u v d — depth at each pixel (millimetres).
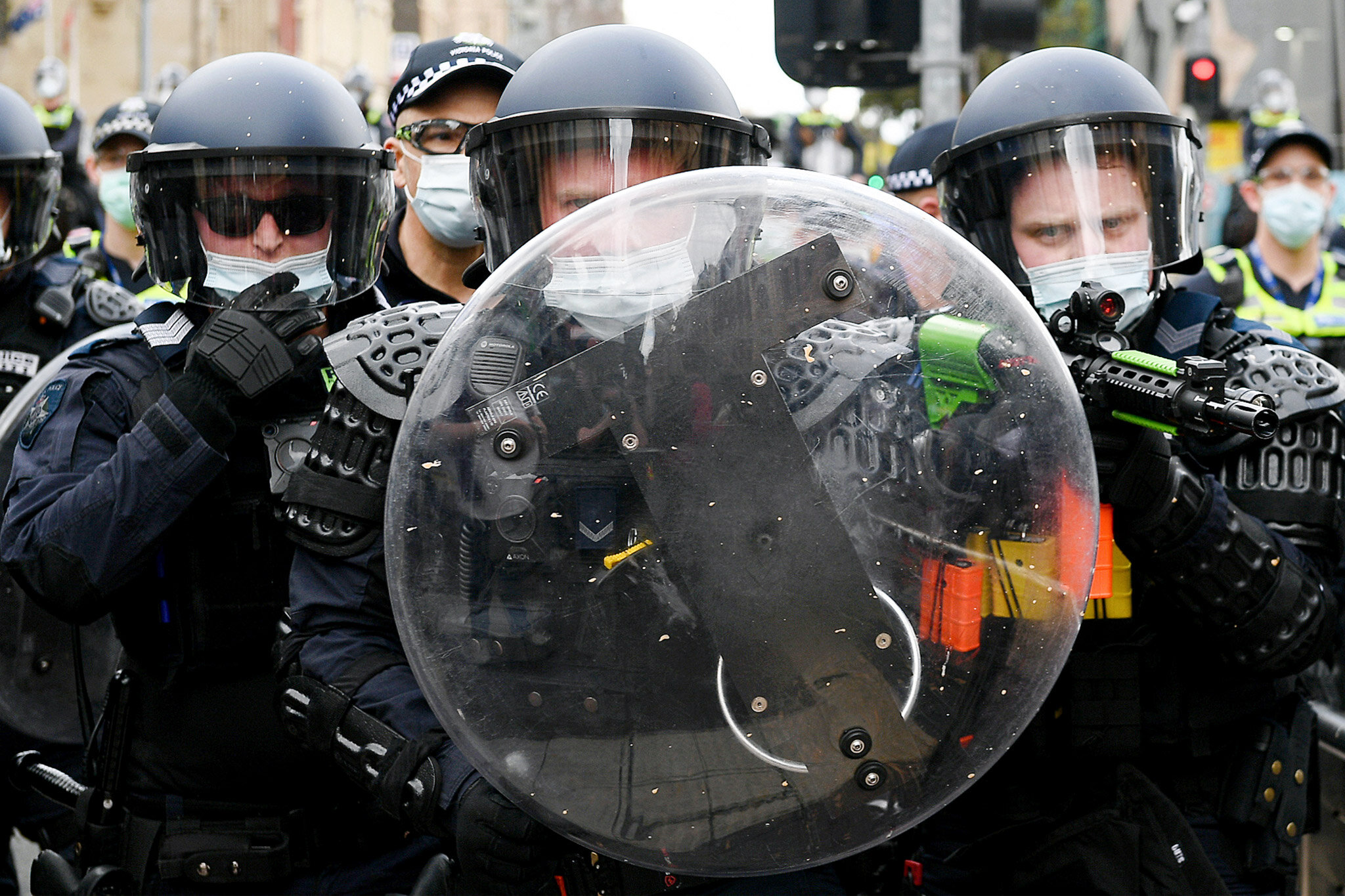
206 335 2047
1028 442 1635
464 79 2900
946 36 4707
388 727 1825
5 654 2701
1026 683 1653
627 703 1614
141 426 2057
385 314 1948
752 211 1604
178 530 2146
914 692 1623
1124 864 2107
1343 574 2533
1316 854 2932
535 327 1608
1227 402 1756
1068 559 1654
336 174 2148
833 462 1602
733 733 1611
